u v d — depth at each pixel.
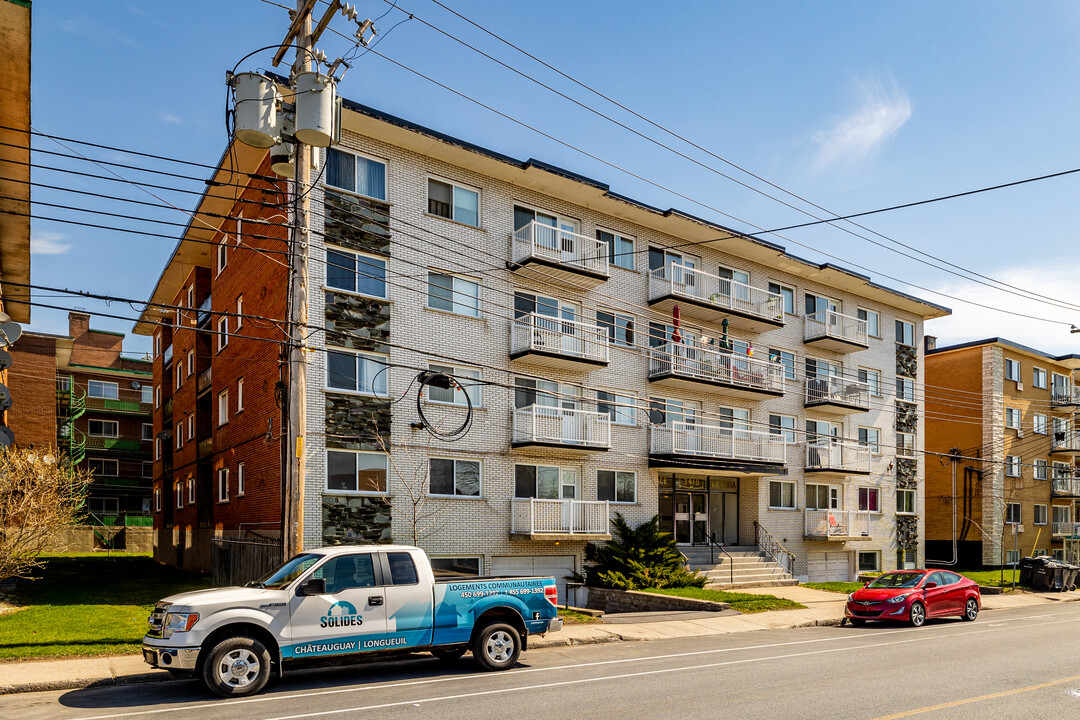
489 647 12.02
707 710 9.14
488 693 10.17
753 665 12.55
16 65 14.45
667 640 16.19
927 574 20.12
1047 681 11.10
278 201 21.64
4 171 18.31
